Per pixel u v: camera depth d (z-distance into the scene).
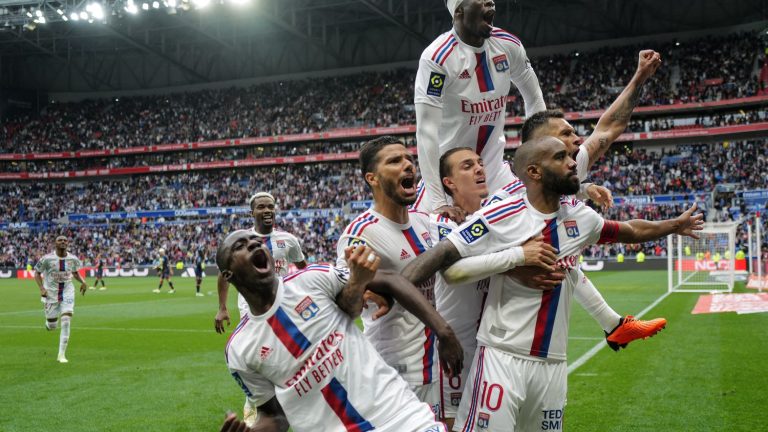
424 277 3.65
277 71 59.78
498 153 5.50
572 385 8.49
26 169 61.16
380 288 3.54
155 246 51.97
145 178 59.56
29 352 12.77
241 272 3.36
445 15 52.19
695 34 49.31
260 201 8.80
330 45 57.81
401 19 52.34
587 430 6.40
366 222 4.09
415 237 4.14
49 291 12.01
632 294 22.88
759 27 47.62
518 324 3.81
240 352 3.50
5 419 7.46
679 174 44.56
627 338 4.71
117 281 42.06
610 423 6.63
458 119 5.12
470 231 3.75
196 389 9.05
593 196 5.07
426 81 4.86
